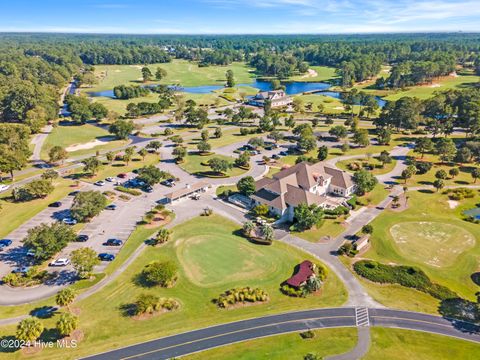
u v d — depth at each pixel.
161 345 57.47
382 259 81.00
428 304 67.56
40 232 76.88
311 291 70.12
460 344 58.75
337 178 110.81
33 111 168.62
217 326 61.62
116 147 153.00
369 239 88.38
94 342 57.75
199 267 77.25
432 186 118.38
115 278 73.19
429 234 90.88
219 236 88.94
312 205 92.88
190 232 90.44
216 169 122.38
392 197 110.75
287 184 102.25
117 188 112.44
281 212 96.38
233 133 176.62
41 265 76.62
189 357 55.31
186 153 145.38
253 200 104.75
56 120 192.12
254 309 65.69
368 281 73.69
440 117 186.00
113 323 61.75
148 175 110.94
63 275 73.94
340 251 82.31
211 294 69.38
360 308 66.25
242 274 75.31
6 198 106.38
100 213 98.44
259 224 94.44
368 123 194.62
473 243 86.94
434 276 75.25
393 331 61.16
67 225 83.81
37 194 103.56
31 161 136.00
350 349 57.19
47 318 62.53
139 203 104.88
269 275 75.19
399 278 73.81
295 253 82.62
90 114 184.00
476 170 120.38
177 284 71.94
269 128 176.38
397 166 134.62
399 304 67.50
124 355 55.47
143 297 65.25
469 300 68.62
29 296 67.69
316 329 61.25
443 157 137.38
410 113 172.25
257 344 57.91
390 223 95.69
